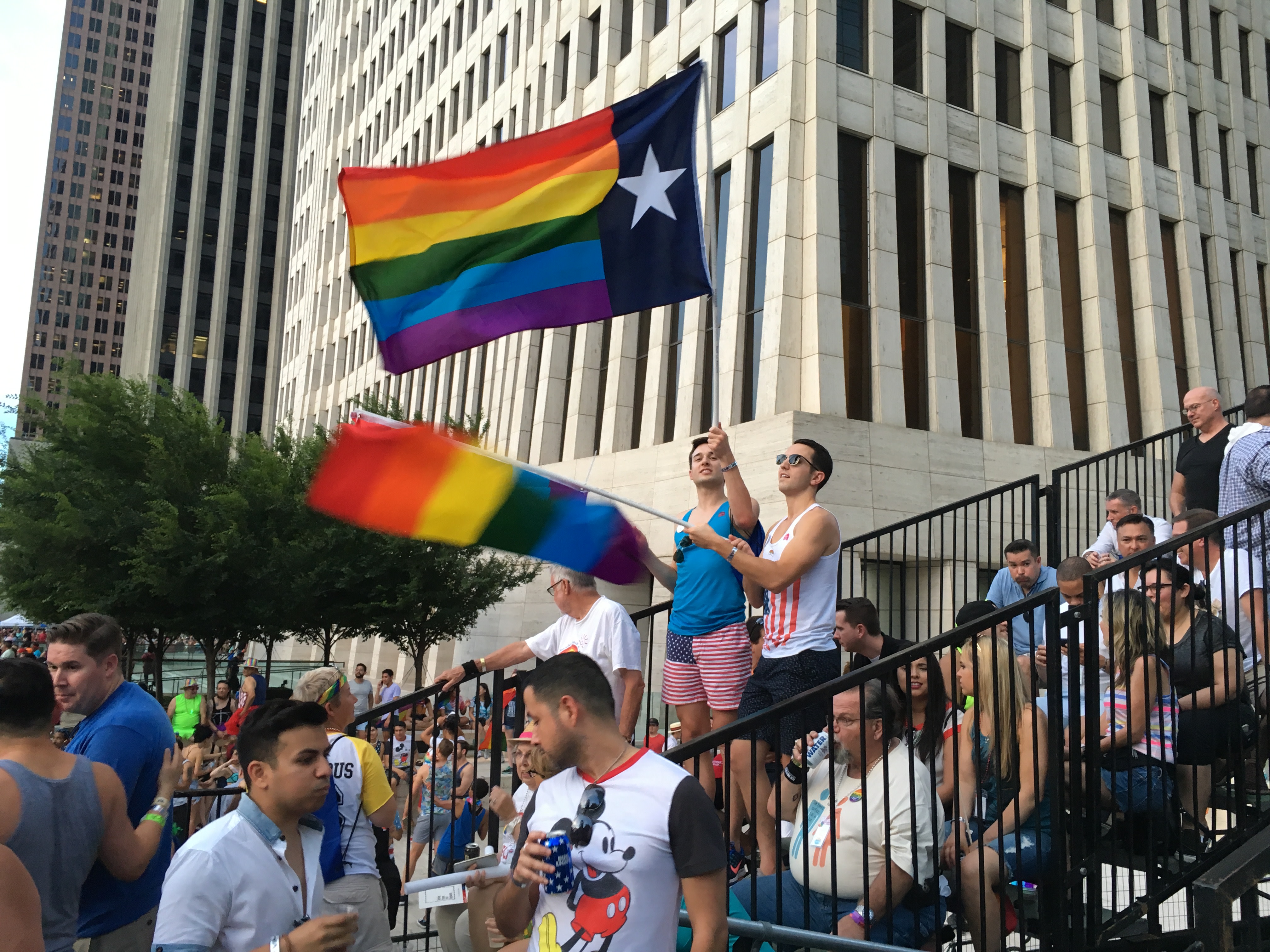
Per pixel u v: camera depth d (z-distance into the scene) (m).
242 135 90.81
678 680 4.68
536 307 4.77
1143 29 23.00
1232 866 3.00
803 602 4.20
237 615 20.44
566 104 26.48
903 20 19.83
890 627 7.17
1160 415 20.64
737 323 18.77
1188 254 22.38
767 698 4.22
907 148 19.16
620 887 2.26
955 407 18.50
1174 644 4.16
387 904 4.68
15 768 2.90
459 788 6.32
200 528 20.56
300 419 49.34
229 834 2.70
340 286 46.84
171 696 26.42
